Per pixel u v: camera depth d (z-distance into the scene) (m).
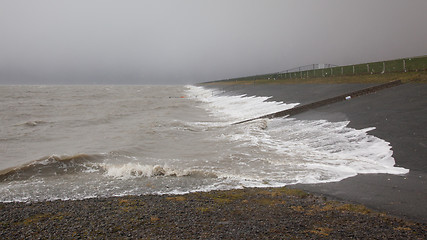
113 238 7.24
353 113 21.58
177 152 17.14
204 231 7.47
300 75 69.81
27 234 7.61
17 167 14.04
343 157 14.47
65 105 57.50
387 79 34.16
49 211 9.18
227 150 16.92
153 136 22.09
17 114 41.72
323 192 10.26
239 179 12.12
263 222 7.95
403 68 38.56
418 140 14.27
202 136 21.81
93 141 21.45
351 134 17.17
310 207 8.98
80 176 13.18
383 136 15.70
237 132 22.08
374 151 14.30
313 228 7.52
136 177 12.89
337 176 11.92
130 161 15.33
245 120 27.08
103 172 13.70
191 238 7.09
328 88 39.41
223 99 63.78
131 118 35.41
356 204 9.10
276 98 40.94
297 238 6.98
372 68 47.47
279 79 76.69
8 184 12.22
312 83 50.62
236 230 7.48
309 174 12.31
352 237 6.99
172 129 25.02
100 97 88.06
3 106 55.28
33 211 9.20
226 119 31.88
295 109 26.34
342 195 9.89
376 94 26.91
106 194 10.88
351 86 36.88
